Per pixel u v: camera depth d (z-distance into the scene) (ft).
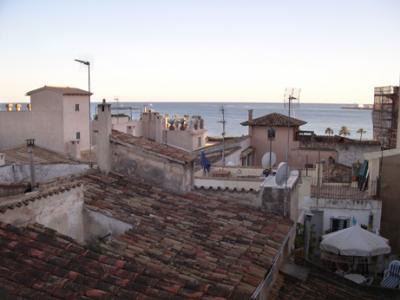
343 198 85.97
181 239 40.06
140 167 56.34
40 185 47.96
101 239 41.70
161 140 196.95
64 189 38.65
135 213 44.34
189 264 34.76
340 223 85.56
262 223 49.90
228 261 36.94
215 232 43.68
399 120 107.34
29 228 32.24
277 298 45.29
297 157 141.90
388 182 87.20
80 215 41.60
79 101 199.72
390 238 86.99
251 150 146.82
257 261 38.70
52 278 26.76
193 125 208.95
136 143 56.80
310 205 85.97
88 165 84.33
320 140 146.00
